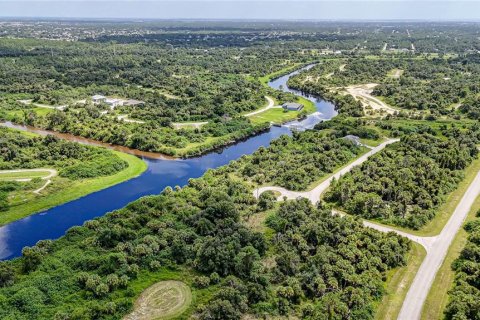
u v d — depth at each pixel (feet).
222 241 374.22
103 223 414.21
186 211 429.79
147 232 396.16
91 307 303.27
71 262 352.69
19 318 292.40
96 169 565.53
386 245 366.63
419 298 321.11
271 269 355.36
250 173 549.95
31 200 485.56
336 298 307.99
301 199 458.91
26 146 628.28
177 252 366.43
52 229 440.04
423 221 424.87
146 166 610.24
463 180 527.81
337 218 412.98
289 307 311.47
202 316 304.71
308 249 373.20
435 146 625.41
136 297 322.96
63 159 592.19
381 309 309.63
